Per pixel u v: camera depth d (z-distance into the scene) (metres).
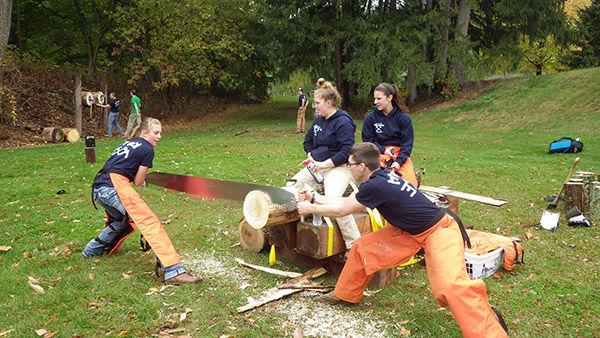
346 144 4.65
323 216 4.16
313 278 4.71
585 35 28.06
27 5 24.83
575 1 34.16
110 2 23.58
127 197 4.57
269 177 9.88
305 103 19.53
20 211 7.23
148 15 22.81
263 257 5.30
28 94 20.09
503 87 23.97
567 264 5.21
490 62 25.83
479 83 25.77
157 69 24.64
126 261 5.18
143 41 23.98
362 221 4.82
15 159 12.25
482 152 13.88
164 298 4.30
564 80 21.95
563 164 11.52
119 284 4.57
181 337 3.64
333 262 4.84
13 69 18.69
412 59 22.92
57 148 14.76
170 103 26.48
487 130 19.44
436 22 23.52
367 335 3.75
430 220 3.64
